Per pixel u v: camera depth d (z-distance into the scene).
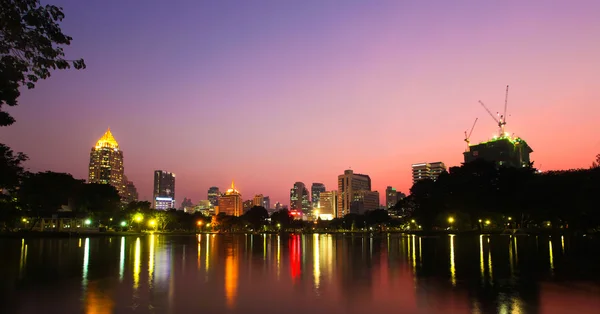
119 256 44.06
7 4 13.79
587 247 54.75
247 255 46.53
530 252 46.97
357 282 24.83
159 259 40.53
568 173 99.31
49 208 121.12
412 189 148.25
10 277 26.95
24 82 15.67
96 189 137.38
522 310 16.94
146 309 17.27
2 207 101.19
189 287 22.88
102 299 19.36
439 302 18.64
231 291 21.64
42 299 19.31
